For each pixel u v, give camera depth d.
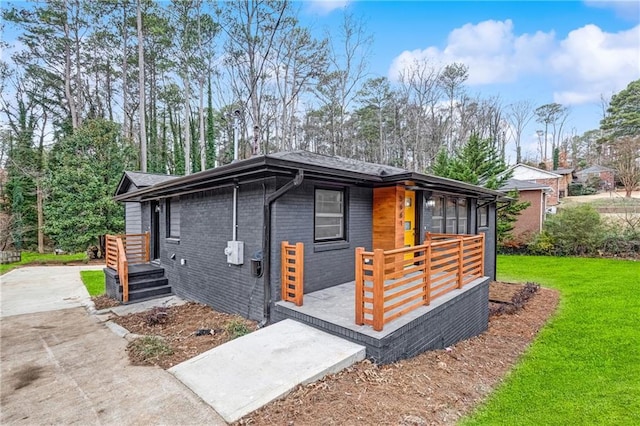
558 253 15.34
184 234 7.59
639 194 27.66
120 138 17.11
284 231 5.27
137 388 3.41
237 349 3.93
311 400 3.00
